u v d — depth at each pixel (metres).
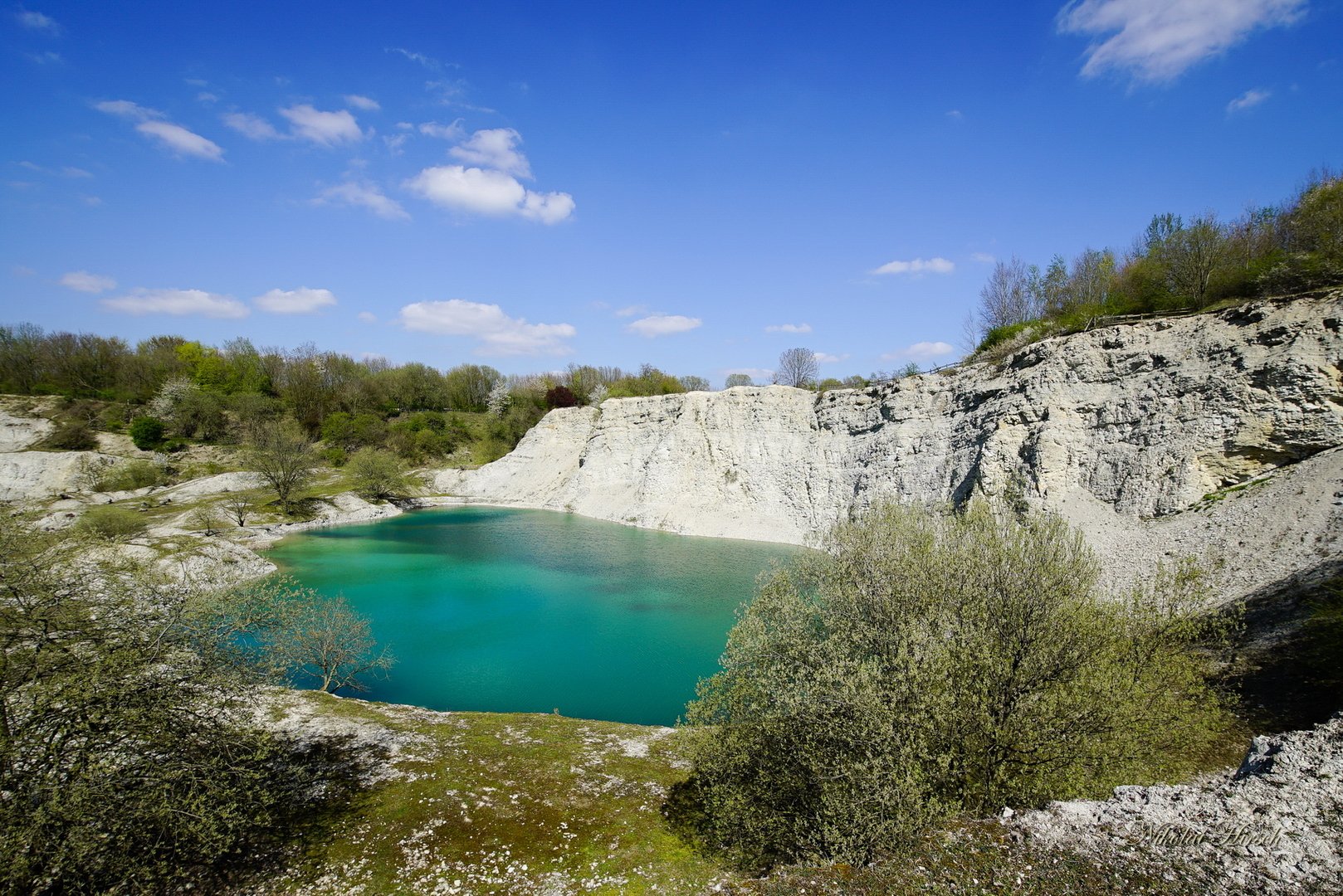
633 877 14.66
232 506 65.69
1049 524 15.24
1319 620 17.16
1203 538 27.67
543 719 23.66
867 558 17.42
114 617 13.80
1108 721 12.03
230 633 16.47
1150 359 36.81
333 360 125.94
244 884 14.16
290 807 17.20
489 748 21.00
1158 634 13.81
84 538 14.16
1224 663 18.78
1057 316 56.84
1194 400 33.34
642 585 43.72
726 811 14.72
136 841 13.46
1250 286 41.56
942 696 12.25
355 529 66.44
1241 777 12.75
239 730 15.06
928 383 54.75
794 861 13.57
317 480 85.44
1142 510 32.31
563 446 92.94
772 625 17.06
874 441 57.00
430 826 16.55
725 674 16.78
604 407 85.31
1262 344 32.03
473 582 44.28
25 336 108.38
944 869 10.52
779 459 66.81
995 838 11.07
